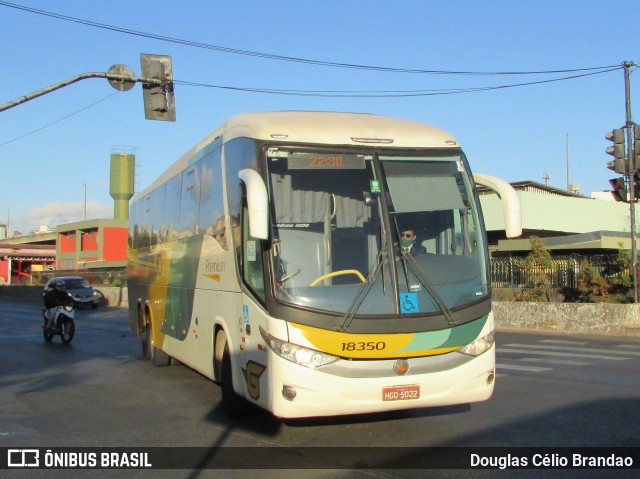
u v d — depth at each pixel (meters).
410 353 6.32
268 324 6.41
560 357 13.35
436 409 8.33
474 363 6.59
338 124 7.17
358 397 6.20
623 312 18.20
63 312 17.59
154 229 13.05
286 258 6.45
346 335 6.20
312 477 5.93
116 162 68.25
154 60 15.74
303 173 6.72
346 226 6.62
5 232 112.12
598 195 49.97
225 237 8.12
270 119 7.21
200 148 9.69
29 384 11.35
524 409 8.30
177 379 11.55
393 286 6.42
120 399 9.84
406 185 6.90
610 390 9.53
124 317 28.05
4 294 49.59
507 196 7.07
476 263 6.92
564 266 22.16
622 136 17.27
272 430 7.59
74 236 69.81
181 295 10.63
